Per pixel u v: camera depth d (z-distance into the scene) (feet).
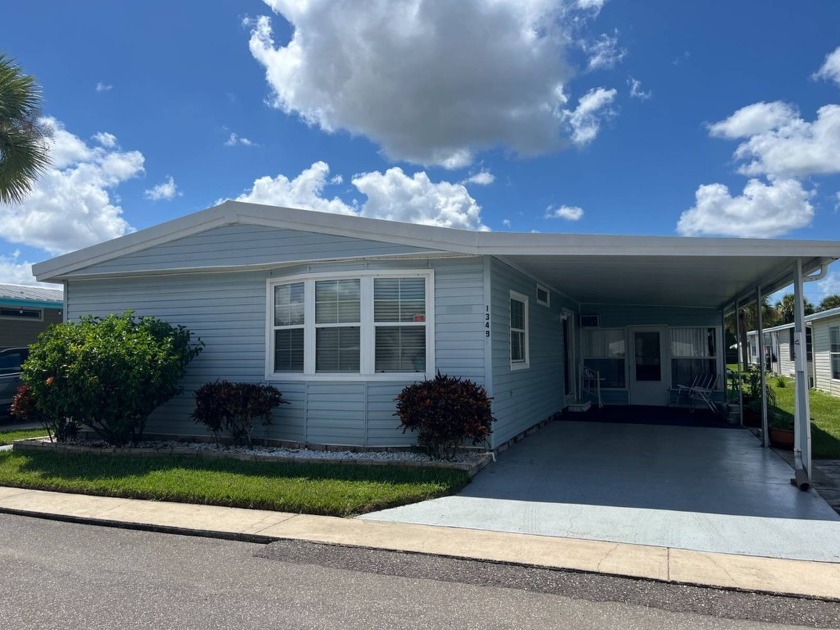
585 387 53.26
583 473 26.03
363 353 29.58
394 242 28.94
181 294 34.35
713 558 16.31
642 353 52.65
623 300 49.44
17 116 40.68
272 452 29.27
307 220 30.45
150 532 19.62
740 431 37.70
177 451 29.55
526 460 28.60
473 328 28.63
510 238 27.14
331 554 17.13
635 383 52.47
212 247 32.53
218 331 33.50
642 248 25.17
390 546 17.54
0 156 40.73
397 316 29.53
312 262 30.63
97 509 21.79
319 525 19.62
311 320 30.71
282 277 31.78
